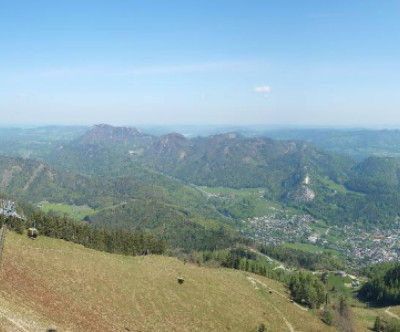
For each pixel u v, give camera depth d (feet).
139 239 651.25
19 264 344.49
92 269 410.72
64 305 303.68
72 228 585.63
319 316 523.29
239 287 532.32
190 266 581.53
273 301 523.29
